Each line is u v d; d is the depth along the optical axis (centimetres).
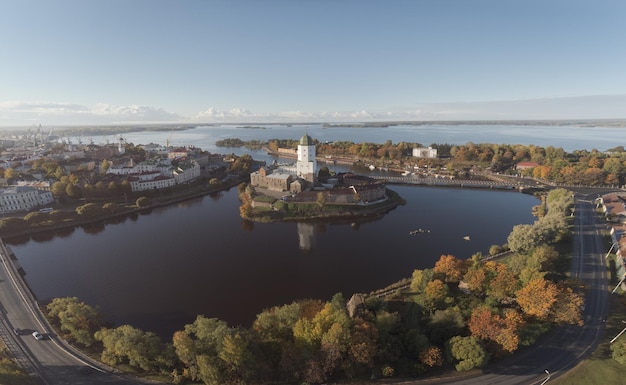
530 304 10138
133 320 11556
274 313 10406
